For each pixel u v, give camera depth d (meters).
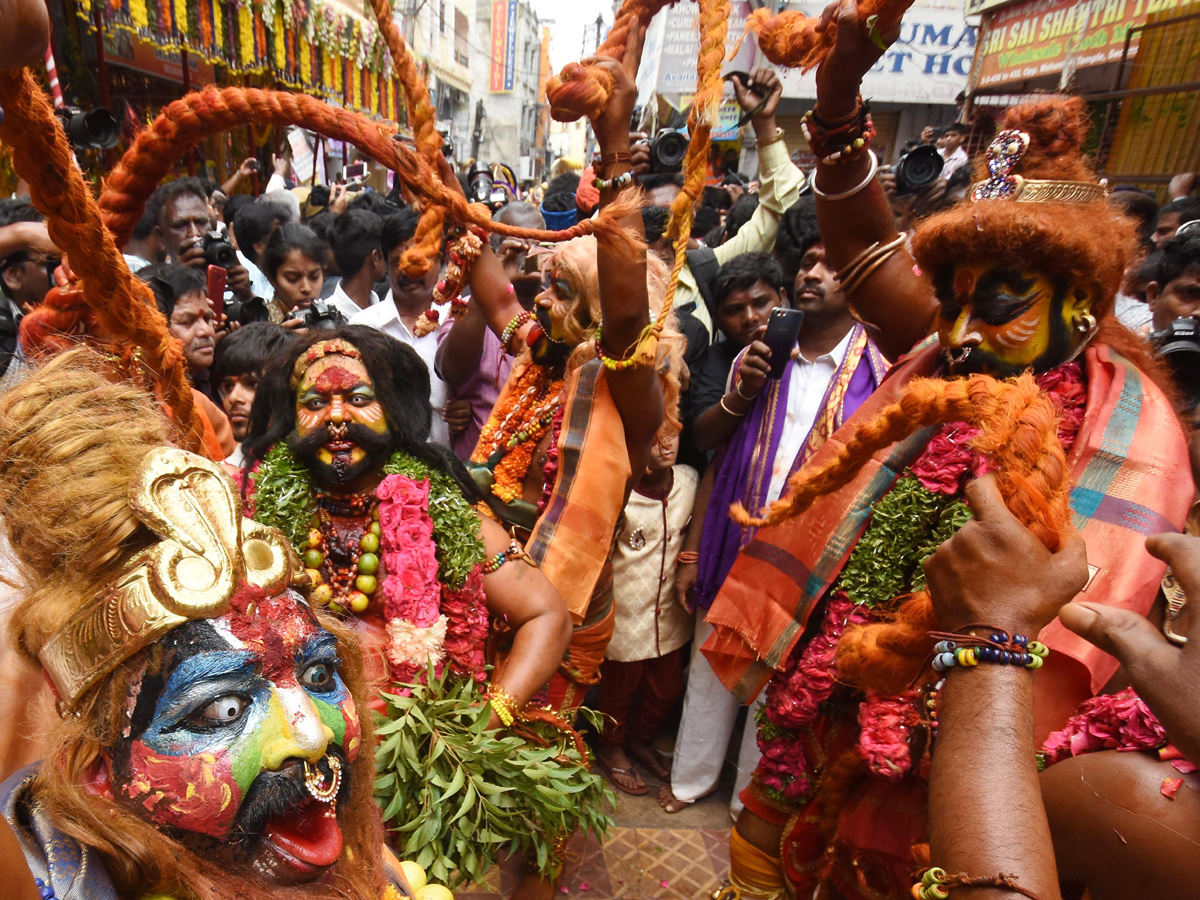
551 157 29.52
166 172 1.09
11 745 0.82
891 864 1.34
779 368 2.25
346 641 0.82
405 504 1.53
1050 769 0.89
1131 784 0.80
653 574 2.41
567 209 4.01
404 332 3.07
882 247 1.61
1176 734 0.66
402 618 1.48
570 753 1.63
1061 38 4.97
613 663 2.53
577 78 1.46
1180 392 1.68
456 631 1.56
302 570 0.77
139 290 0.87
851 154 1.51
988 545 0.69
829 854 1.45
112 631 0.63
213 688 0.64
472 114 17.38
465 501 1.67
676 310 2.84
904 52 7.61
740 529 2.33
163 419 0.75
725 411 2.39
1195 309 2.40
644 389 1.79
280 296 3.33
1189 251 2.40
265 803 0.66
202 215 3.67
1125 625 0.71
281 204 4.11
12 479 0.67
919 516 1.36
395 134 1.12
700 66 1.28
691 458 2.68
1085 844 0.83
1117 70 4.41
